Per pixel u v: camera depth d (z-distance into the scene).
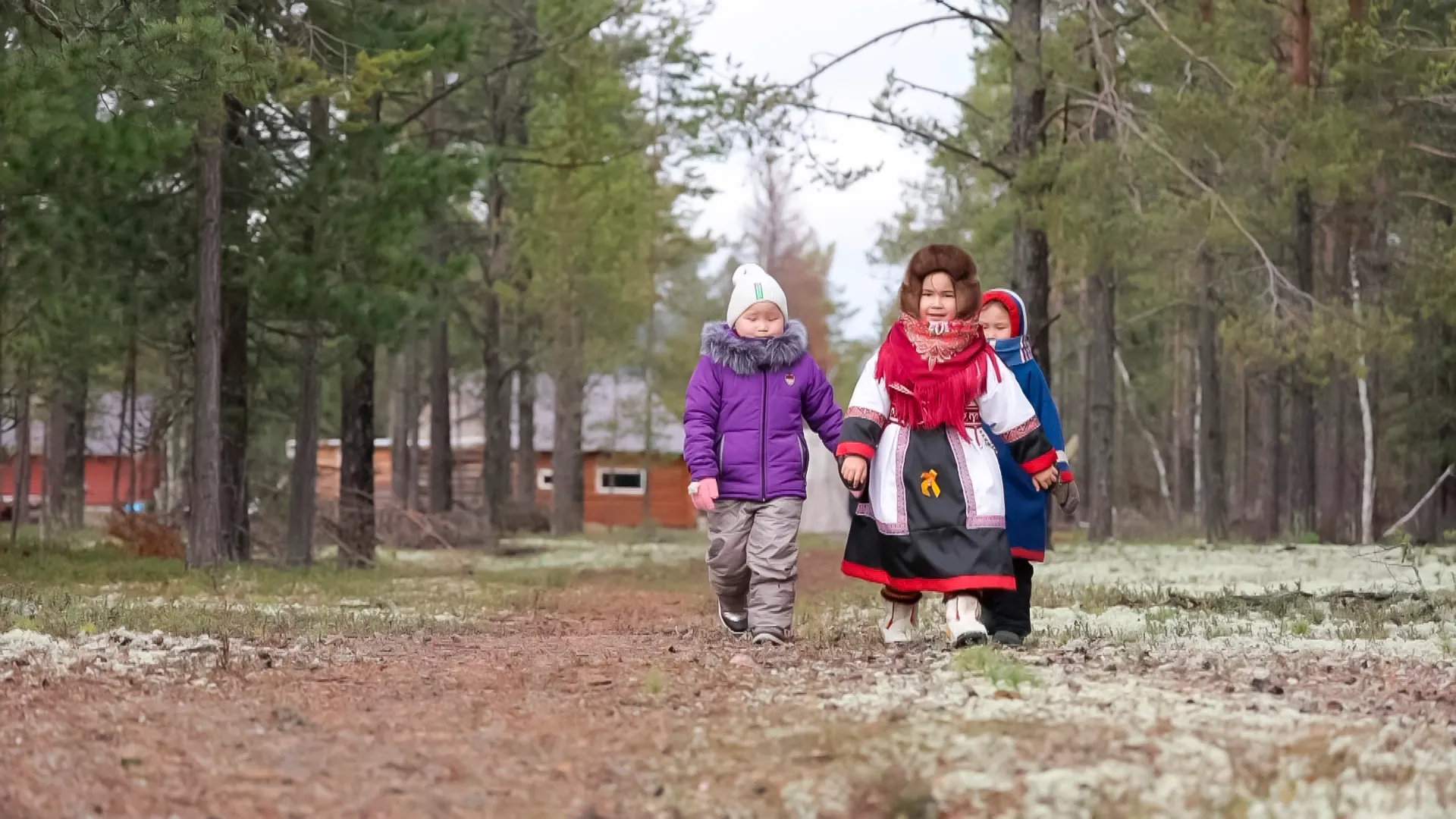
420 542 27.86
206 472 15.71
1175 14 21.41
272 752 3.97
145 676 5.73
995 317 7.12
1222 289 30.83
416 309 17.97
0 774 3.68
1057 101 19.58
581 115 27.55
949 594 6.47
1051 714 4.42
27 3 10.58
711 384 7.31
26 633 7.19
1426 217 25.22
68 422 32.84
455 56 17.30
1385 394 32.69
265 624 8.30
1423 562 15.38
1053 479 6.64
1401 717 4.50
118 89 10.77
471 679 5.59
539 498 51.41
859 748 3.92
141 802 3.38
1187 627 8.15
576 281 31.52
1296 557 17.30
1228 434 50.28
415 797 3.46
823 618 9.23
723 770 3.71
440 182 16.77
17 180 13.47
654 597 13.34
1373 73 20.17
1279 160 19.58
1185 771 3.55
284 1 15.87
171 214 16.86
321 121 17.69
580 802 3.40
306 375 18.81
